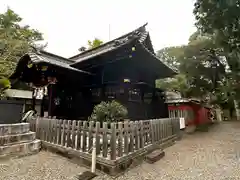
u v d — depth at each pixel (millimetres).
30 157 3789
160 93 10352
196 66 14930
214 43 12492
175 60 17453
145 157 3740
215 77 15367
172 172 3107
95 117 5152
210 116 14461
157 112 9539
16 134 3969
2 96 9945
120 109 5348
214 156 4234
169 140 5609
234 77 11984
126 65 7844
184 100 10281
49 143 4188
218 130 9383
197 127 10219
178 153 4555
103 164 2893
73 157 3488
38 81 8438
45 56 7902
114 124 2943
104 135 3055
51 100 7105
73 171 3006
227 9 8828
